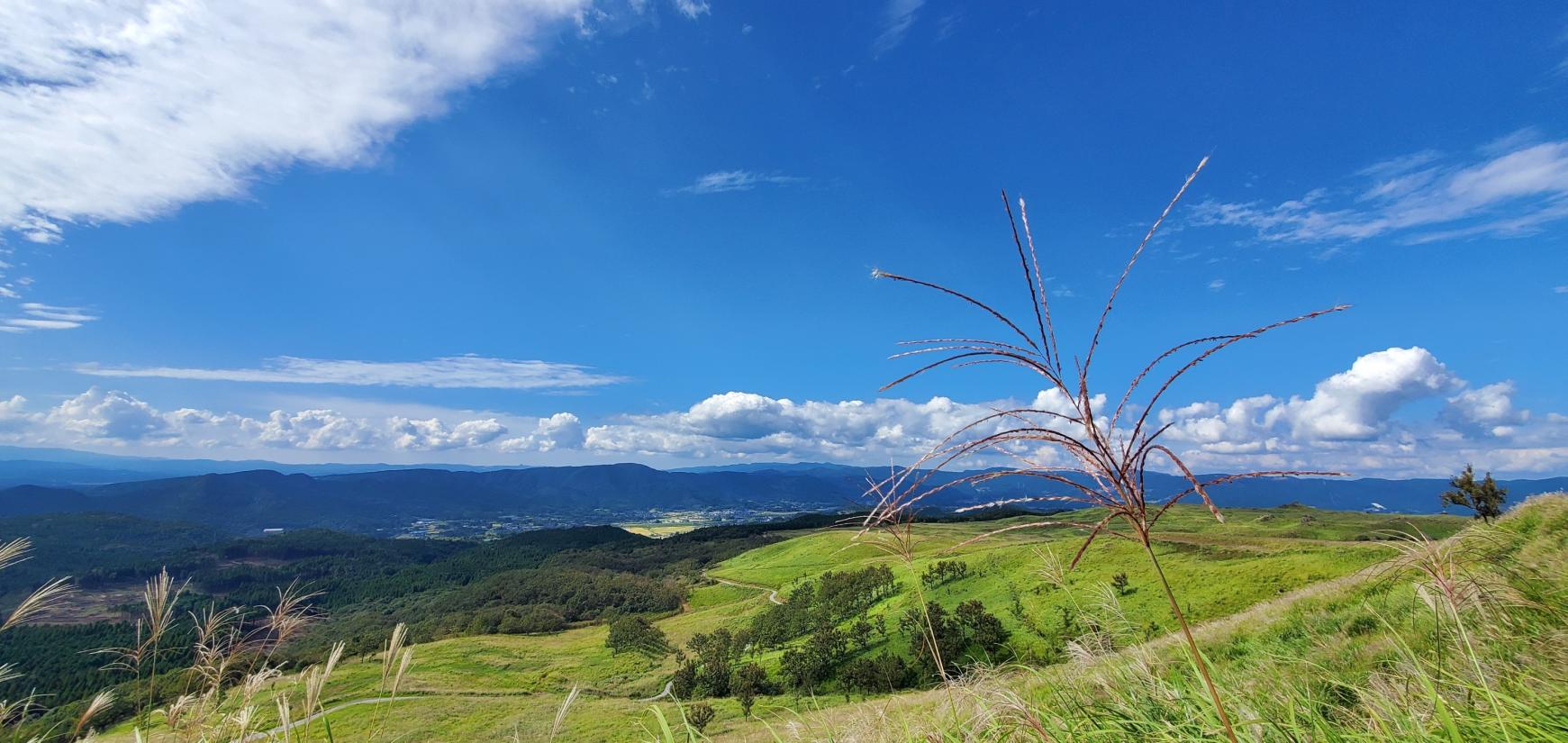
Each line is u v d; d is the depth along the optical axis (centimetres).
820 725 462
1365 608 732
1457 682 337
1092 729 357
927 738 385
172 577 376
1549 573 521
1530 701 313
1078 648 435
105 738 321
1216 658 1210
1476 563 513
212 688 337
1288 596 1764
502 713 3766
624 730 2925
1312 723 316
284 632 374
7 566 333
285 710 302
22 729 326
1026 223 229
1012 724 378
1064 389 217
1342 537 5919
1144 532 208
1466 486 1803
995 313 228
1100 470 209
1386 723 308
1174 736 336
